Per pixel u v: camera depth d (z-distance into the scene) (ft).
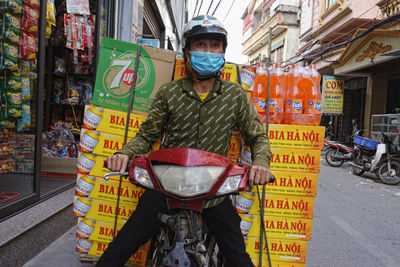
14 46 9.47
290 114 6.29
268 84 6.23
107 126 6.39
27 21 9.46
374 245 10.53
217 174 4.06
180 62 6.48
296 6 70.23
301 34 57.88
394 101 38.70
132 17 18.98
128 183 6.35
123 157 4.62
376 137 27.89
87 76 14.97
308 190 6.23
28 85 9.33
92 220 6.50
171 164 4.11
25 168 9.29
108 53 6.38
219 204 4.84
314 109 6.23
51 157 12.66
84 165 6.44
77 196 6.49
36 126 9.26
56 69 14.42
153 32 34.99
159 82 6.41
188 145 5.32
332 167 30.91
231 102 5.28
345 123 51.11
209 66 4.97
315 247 10.18
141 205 4.88
